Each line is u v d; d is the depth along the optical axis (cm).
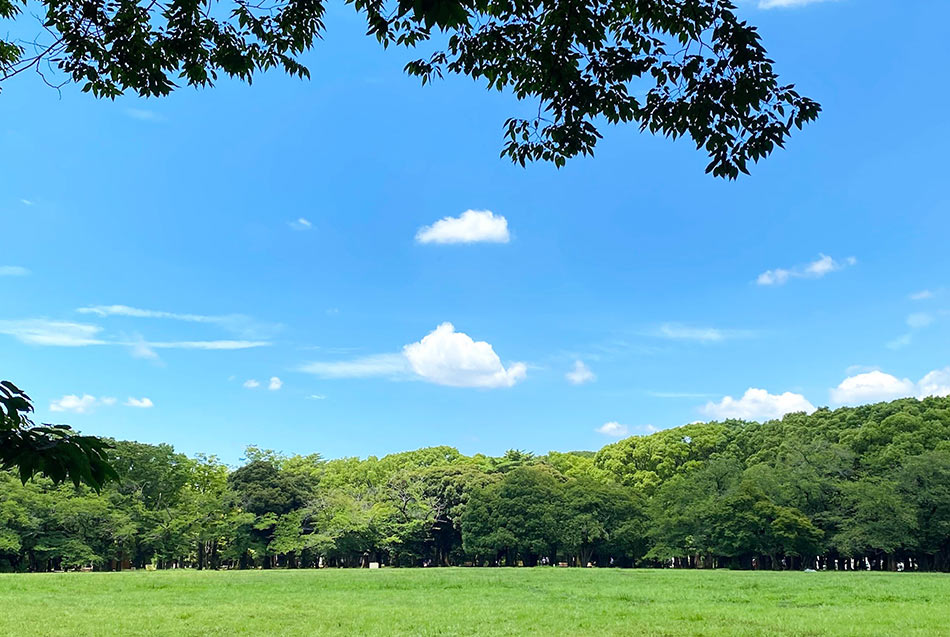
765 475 6288
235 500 6378
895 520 5469
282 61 753
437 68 752
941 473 5453
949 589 3416
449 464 8375
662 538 6431
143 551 5944
